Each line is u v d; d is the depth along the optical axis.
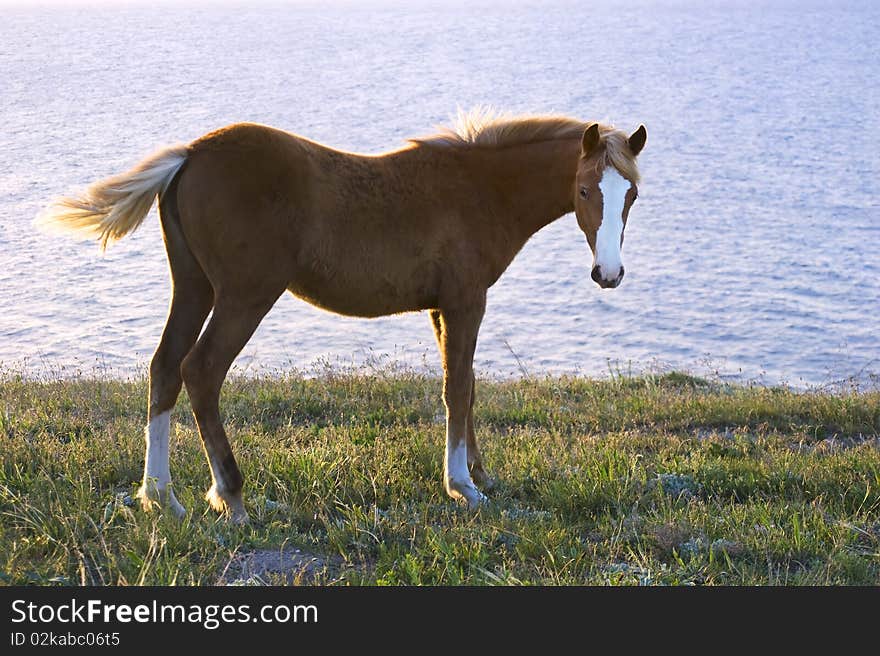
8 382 11.70
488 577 5.43
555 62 188.25
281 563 5.60
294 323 32.22
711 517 6.46
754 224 54.47
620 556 5.99
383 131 90.00
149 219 54.59
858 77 149.50
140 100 121.56
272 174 5.87
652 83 143.38
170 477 6.39
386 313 6.72
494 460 7.87
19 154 73.06
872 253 46.84
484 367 27.06
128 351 27.77
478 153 6.90
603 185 6.30
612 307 36.59
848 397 11.37
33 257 43.47
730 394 12.44
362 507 6.42
